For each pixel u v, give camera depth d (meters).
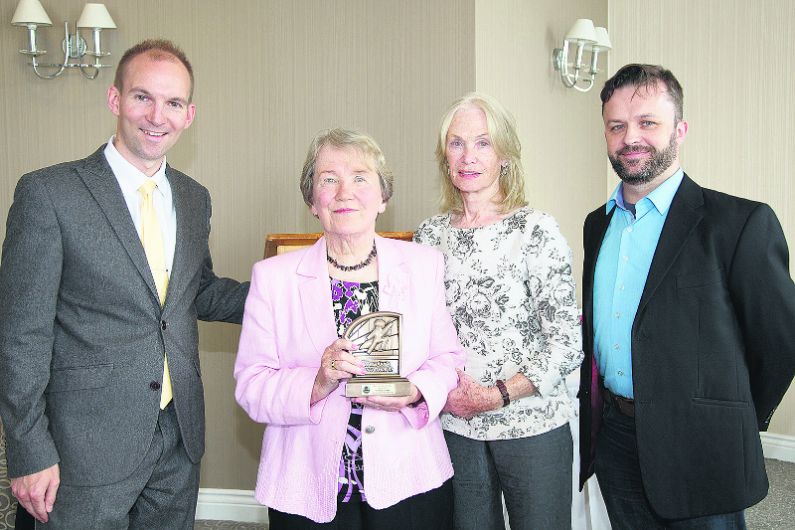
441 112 3.33
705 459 1.86
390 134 3.37
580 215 4.64
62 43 3.39
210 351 3.47
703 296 1.87
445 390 1.86
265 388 1.84
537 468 2.03
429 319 1.95
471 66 3.33
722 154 4.63
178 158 3.44
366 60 3.36
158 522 2.00
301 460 1.84
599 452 2.18
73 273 1.86
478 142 2.11
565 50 4.24
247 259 3.45
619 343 2.04
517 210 2.12
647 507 2.07
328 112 3.38
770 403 1.93
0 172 3.45
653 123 1.95
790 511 3.66
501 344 2.05
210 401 3.49
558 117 4.32
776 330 1.82
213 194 3.44
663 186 2.00
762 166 4.50
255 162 3.42
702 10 4.60
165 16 3.39
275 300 1.92
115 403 1.87
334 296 1.90
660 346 1.90
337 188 1.86
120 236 1.89
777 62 4.40
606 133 2.05
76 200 1.86
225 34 3.39
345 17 3.36
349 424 1.83
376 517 1.79
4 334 1.79
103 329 1.87
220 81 3.40
